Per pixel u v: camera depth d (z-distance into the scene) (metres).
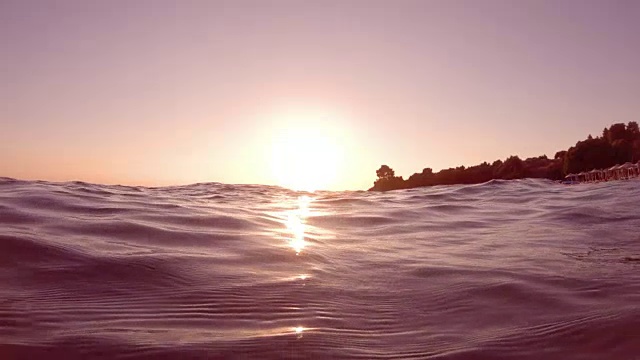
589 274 3.96
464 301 3.39
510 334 2.84
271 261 4.17
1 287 3.23
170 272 3.63
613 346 2.66
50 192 6.76
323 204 8.44
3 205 5.54
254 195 10.18
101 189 7.99
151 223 5.14
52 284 3.31
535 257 4.60
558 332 2.84
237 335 2.71
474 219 6.99
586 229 6.04
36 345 2.49
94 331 2.67
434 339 2.79
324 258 4.41
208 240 4.66
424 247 5.09
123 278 3.47
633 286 3.61
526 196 9.81
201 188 11.89
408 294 3.53
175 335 2.67
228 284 3.50
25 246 3.88
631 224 6.30
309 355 2.54
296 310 3.13
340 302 3.32
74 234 4.44
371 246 5.06
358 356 2.56
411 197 9.76
